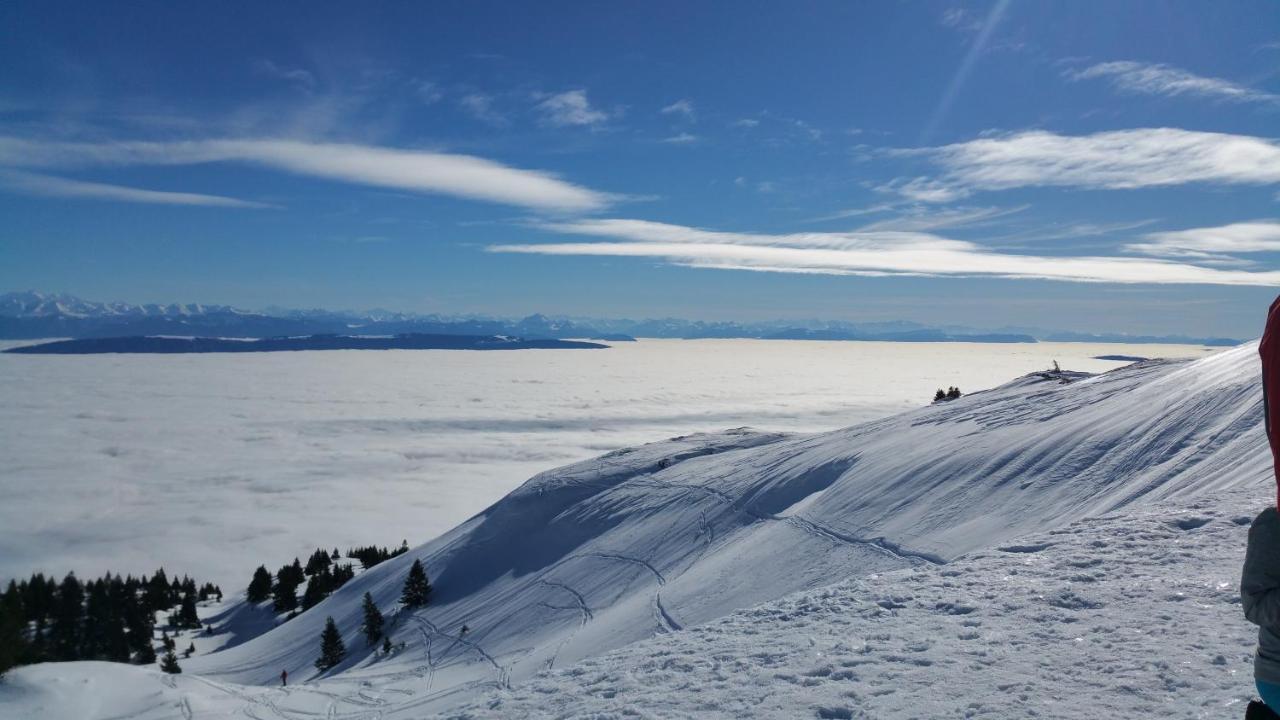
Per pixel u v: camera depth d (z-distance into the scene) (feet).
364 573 269.03
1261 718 9.37
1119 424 112.27
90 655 265.34
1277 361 8.24
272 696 135.03
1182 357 181.06
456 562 230.27
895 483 132.46
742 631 25.76
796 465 186.19
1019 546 30.30
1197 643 16.83
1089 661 16.74
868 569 100.48
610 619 120.57
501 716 21.01
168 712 124.67
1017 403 166.40
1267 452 64.59
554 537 221.46
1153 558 25.17
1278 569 8.89
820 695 17.37
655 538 180.04
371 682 144.36
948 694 16.05
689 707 18.29
